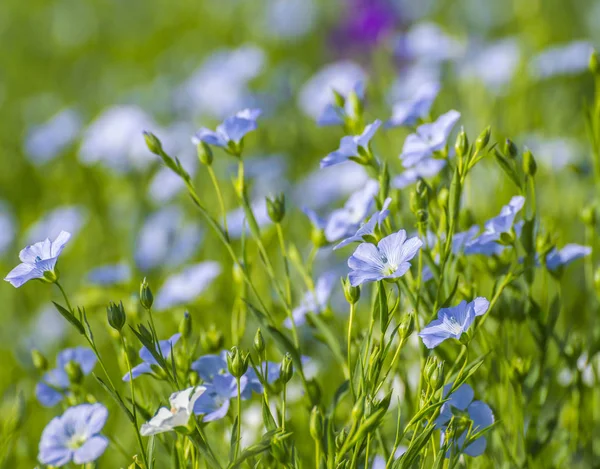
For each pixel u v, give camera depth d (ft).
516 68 5.19
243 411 3.46
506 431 3.20
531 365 3.21
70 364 3.22
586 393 3.36
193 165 5.15
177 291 3.54
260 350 3.03
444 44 5.49
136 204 5.01
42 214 5.52
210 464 3.01
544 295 3.25
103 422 3.07
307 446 3.37
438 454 2.99
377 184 3.27
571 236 4.03
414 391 3.41
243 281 3.32
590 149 4.56
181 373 3.12
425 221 3.08
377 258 2.98
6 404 3.67
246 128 3.19
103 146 5.26
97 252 4.93
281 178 5.03
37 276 3.01
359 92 3.34
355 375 3.05
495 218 3.10
